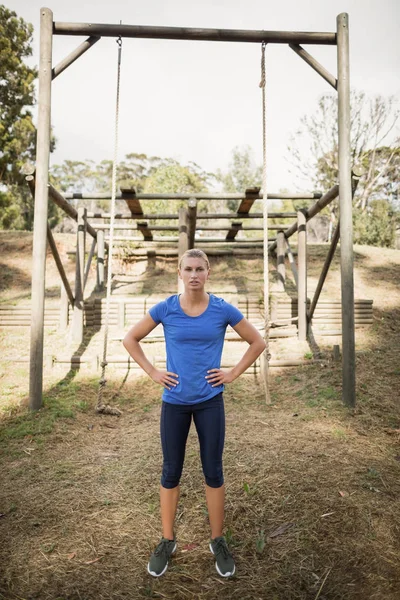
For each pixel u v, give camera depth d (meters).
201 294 2.22
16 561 2.35
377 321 7.79
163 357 6.23
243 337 2.33
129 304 7.79
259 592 2.12
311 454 3.60
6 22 23.88
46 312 7.69
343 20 5.05
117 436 4.21
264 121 5.13
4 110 24.44
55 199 5.98
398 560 2.32
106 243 10.39
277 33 5.11
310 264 10.70
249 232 27.58
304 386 5.58
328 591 2.12
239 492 3.02
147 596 2.11
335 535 2.53
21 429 4.23
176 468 2.27
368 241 15.64
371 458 3.55
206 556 2.40
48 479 3.28
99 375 5.96
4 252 10.76
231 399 5.27
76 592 2.13
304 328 7.19
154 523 2.72
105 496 3.03
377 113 20.44
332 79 5.15
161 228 9.39
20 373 5.80
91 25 4.98
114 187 5.09
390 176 23.77
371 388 5.32
